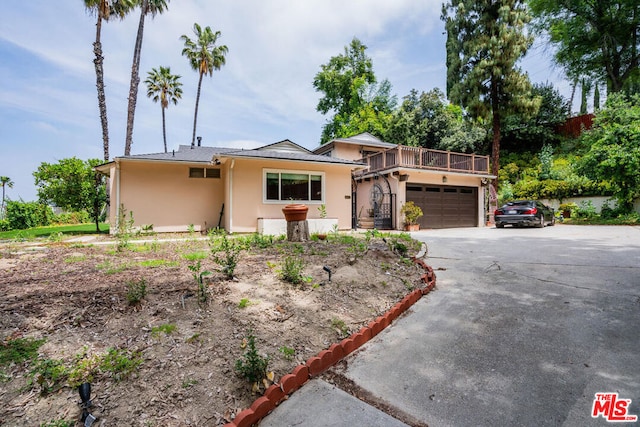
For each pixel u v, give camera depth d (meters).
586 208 16.16
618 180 13.23
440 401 2.18
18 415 1.83
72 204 11.66
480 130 24.86
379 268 5.10
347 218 13.11
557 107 25.44
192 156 12.29
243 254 5.78
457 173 15.65
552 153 24.02
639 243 7.76
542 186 18.59
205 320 2.92
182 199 11.71
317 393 2.31
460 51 19.97
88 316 2.85
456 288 4.65
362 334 3.10
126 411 1.91
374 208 16.11
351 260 5.16
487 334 3.16
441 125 25.81
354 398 2.24
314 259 5.36
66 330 2.62
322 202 12.56
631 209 14.12
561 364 2.57
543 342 2.94
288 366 2.48
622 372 2.42
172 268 4.59
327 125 38.59
